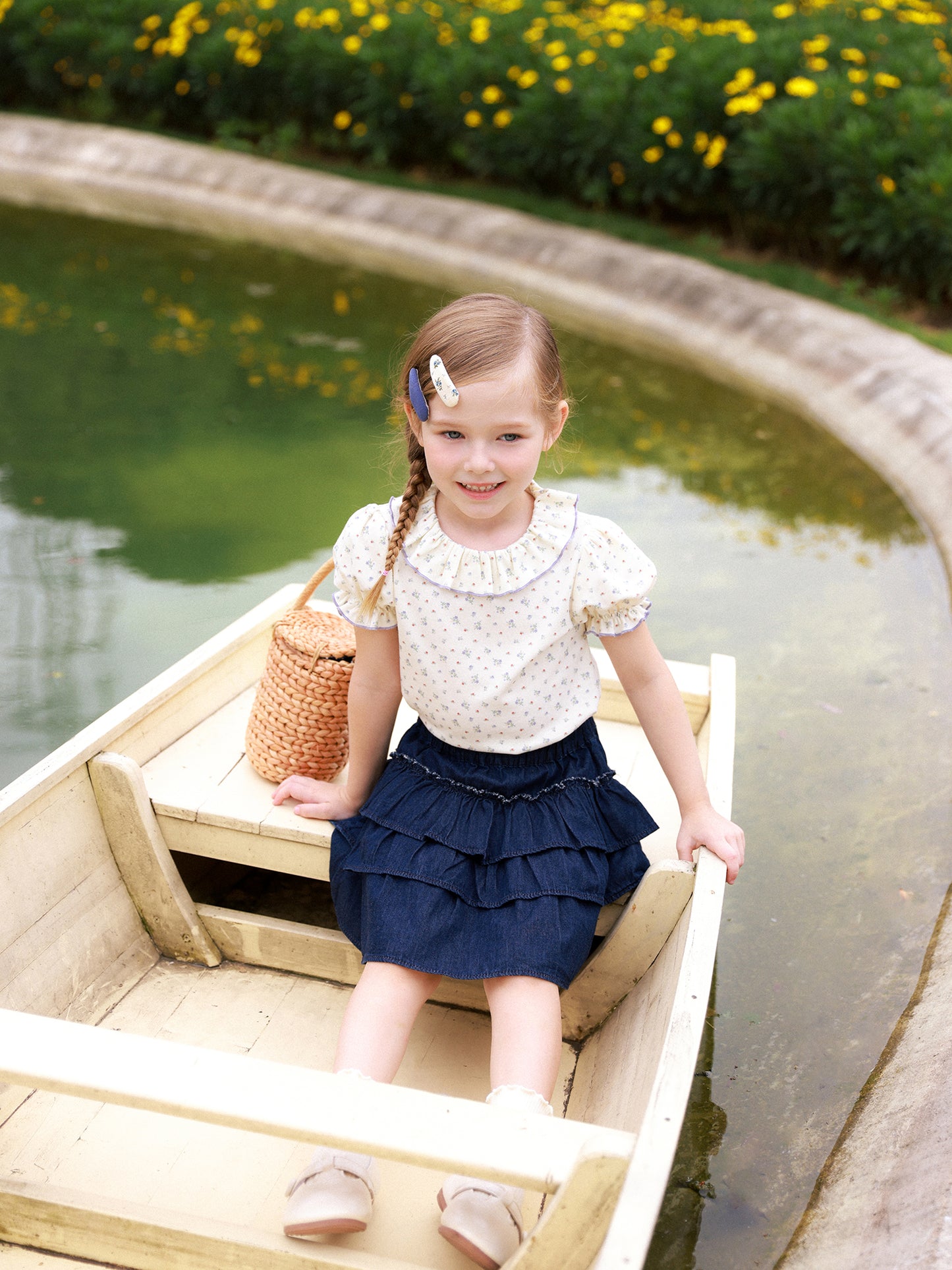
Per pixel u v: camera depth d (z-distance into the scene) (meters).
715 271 5.88
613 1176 1.13
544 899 1.55
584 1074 1.69
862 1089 1.76
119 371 4.92
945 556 3.48
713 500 3.90
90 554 3.38
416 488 1.61
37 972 1.66
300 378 4.91
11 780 2.37
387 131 7.88
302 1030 1.74
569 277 6.20
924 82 5.72
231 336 5.43
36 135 9.01
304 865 1.81
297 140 8.69
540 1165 1.14
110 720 1.82
